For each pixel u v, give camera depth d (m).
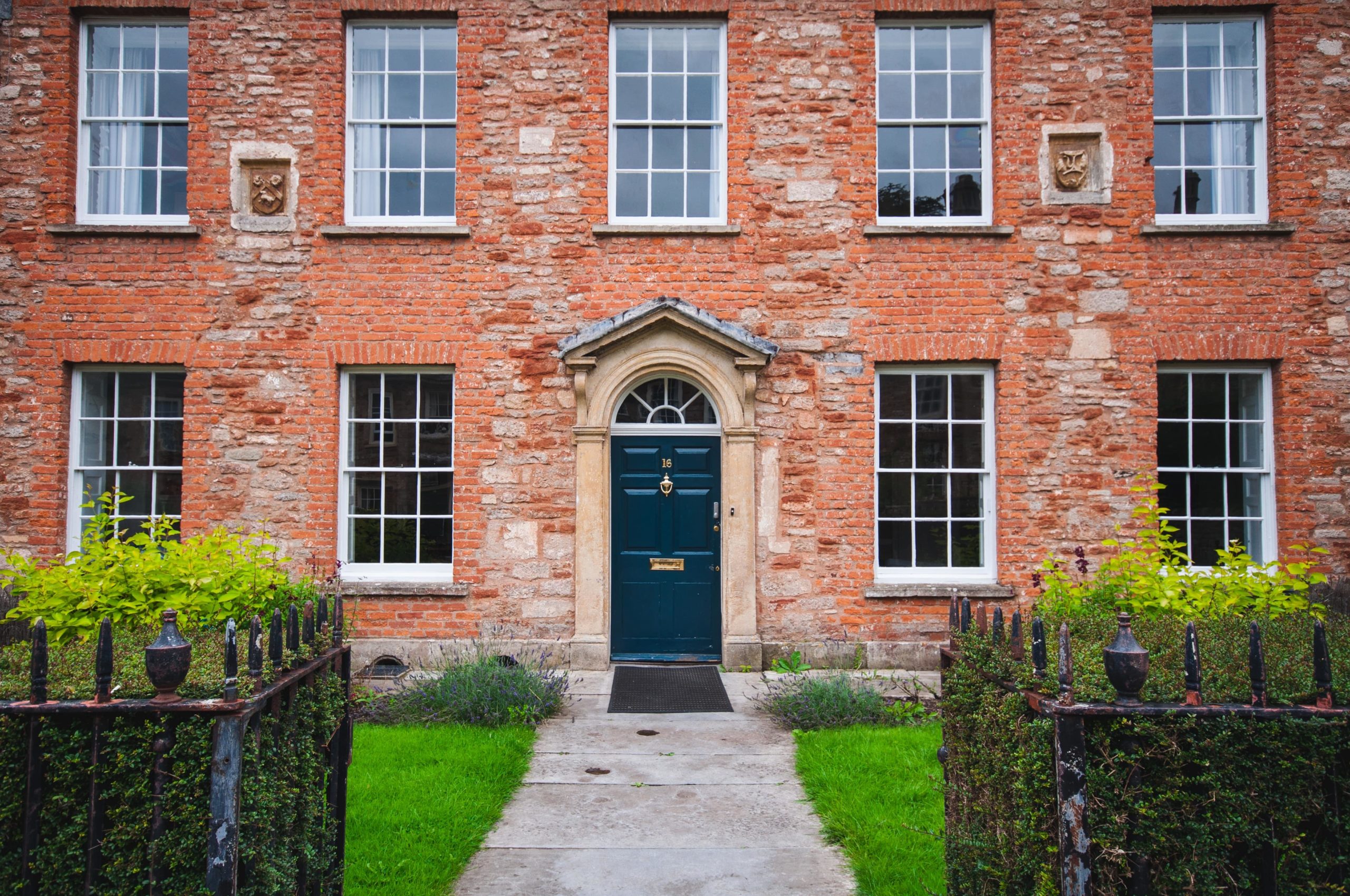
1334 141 8.58
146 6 8.67
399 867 4.14
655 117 8.98
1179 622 4.13
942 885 3.96
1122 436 8.49
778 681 7.55
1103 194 8.60
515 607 8.49
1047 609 5.08
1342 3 8.60
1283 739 2.57
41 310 8.48
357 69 8.93
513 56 8.71
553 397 8.59
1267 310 8.50
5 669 3.00
